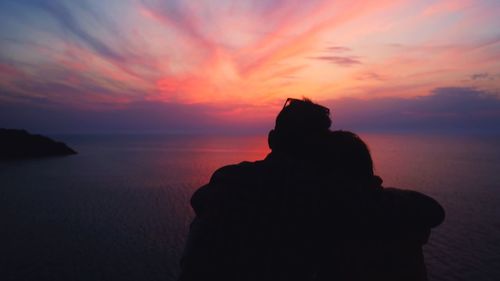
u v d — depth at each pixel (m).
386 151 168.75
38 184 61.31
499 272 21.39
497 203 44.62
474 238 28.33
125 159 121.75
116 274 21.47
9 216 37.47
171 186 60.09
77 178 69.81
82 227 32.81
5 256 24.61
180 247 26.80
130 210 40.66
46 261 23.61
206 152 171.25
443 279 20.69
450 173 79.50
